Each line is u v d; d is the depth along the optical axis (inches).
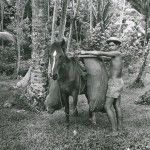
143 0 770.8
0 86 690.8
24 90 520.1
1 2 1160.8
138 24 1243.2
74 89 383.9
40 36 499.5
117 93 363.6
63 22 606.9
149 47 722.2
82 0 1165.1
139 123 409.1
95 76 375.9
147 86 723.4
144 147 318.3
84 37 1159.0
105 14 1023.6
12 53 1033.5
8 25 1188.5
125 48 921.5
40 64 494.3
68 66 374.6
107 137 347.6
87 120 417.4
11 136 351.3
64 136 352.5
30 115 446.6
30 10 1205.7
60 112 466.6
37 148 316.2
